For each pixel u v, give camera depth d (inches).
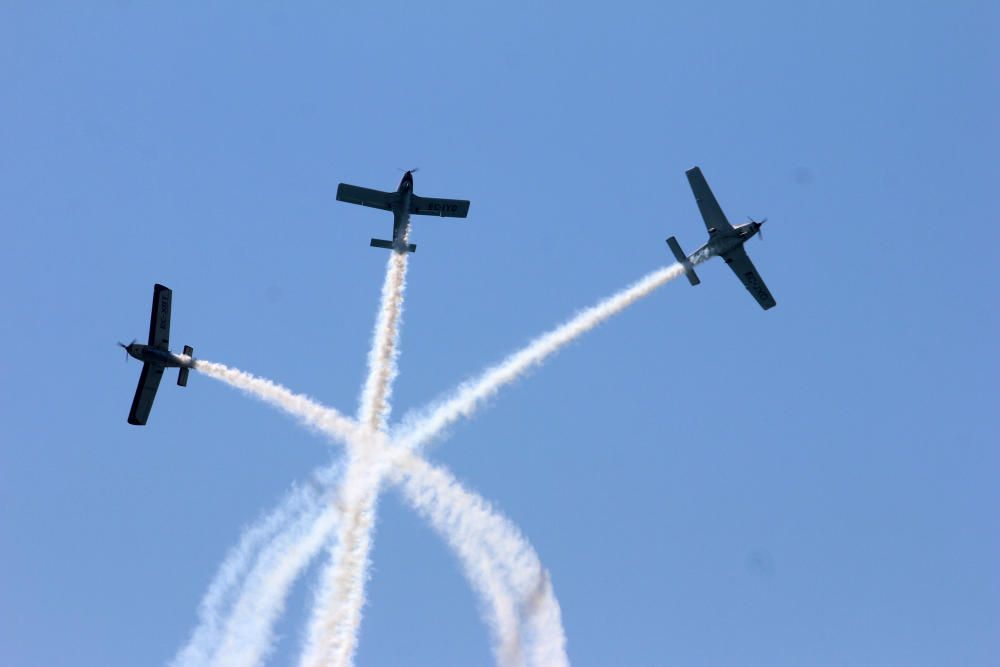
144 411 7470.5
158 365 7460.6
